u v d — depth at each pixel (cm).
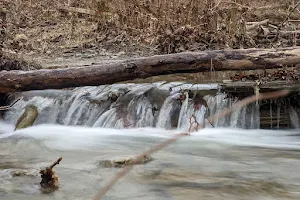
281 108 651
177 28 966
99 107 782
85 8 1213
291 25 1032
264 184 375
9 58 843
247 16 1042
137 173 405
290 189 360
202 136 638
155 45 1016
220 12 962
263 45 952
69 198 327
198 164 456
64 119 791
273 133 645
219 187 363
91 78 516
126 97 778
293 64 496
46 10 1252
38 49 1075
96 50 1077
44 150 563
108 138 654
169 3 981
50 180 356
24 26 1203
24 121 767
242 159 488
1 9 1085
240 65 499
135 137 657
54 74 521
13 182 370
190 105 704
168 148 554
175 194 339
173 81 870
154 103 742
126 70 507
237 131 659
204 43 955
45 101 839
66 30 1201
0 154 534
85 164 452
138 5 1063
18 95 881
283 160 485
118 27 1130
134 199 324
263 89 618
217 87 698
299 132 633
